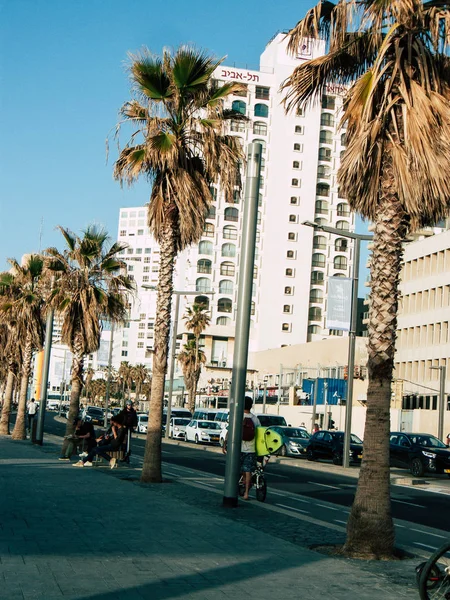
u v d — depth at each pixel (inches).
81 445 1181.1
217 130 792.9
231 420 615.5
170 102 817.5
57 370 5295.3
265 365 4089.6
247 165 626.2
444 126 421.1
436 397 2564.0
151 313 7549.2
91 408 2810.0
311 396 3093.0
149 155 774.5
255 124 4906.5
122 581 301.7
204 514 531.8
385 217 436.5
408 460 1368.1
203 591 293.3
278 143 4933.6
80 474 846.5
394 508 786.2
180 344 4950.8
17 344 1713.8
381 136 442.6
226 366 4571.9
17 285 1642.5
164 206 809.5
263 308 4879.4
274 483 1007.6
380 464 415.5
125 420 1064.8
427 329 2669.8
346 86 489.1
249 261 618.5
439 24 441.7
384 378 424.5
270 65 5004.9
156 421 809.5
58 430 2598.4
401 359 2815.0
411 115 421.1
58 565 325.4
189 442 2203.5
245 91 818.2
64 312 1253.1
